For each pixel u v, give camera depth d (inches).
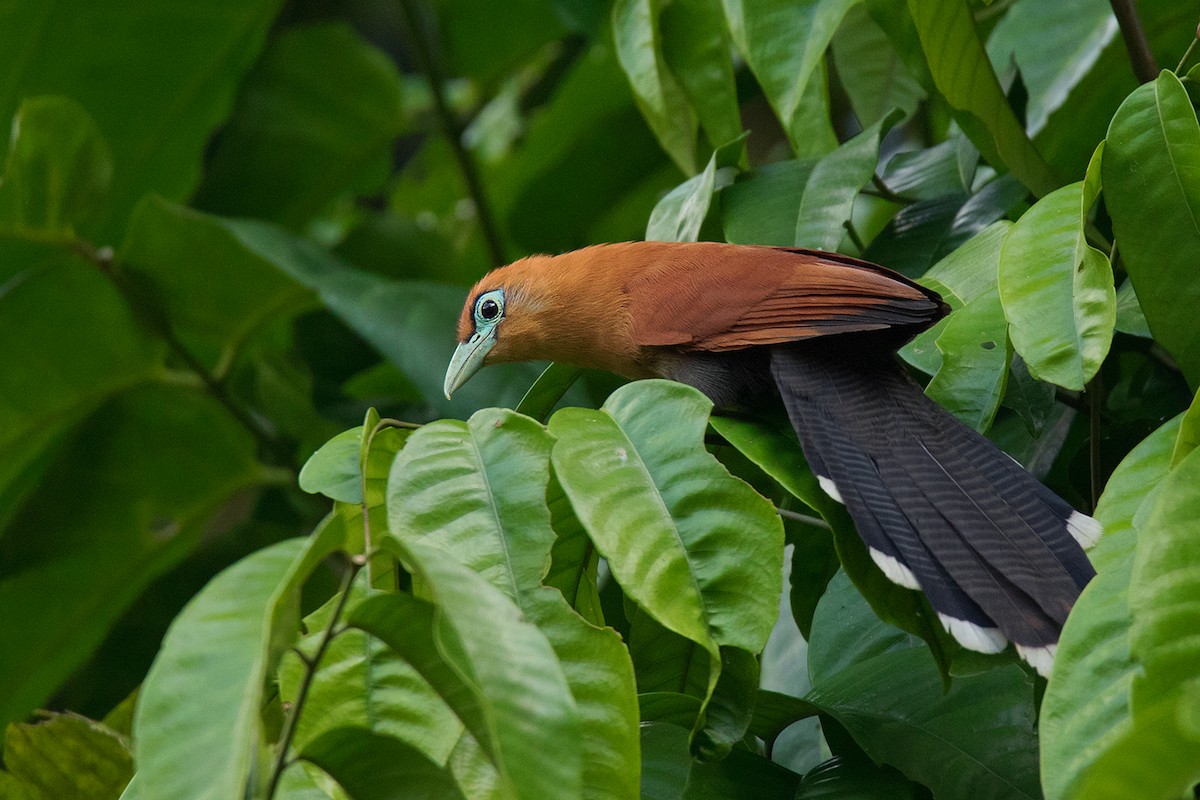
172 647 143.1
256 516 499.5
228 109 532.4
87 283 453.7
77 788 258.7
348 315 381.7
